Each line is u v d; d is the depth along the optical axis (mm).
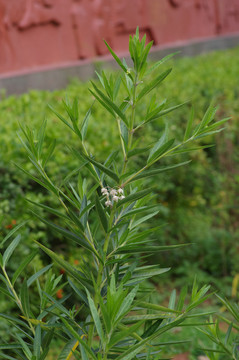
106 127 4918
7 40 7828
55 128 4582
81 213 1458
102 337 1212
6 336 3334
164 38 11820
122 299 1185
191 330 4301
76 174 4004
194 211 6008
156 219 5367
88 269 1574
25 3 8094
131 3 10547
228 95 6684
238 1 15727
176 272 5387
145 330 1558
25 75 7867
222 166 5859
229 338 1747
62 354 1457
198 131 1474
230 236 5648
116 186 1444
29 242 3629
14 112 5535
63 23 8859
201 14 13578
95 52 9570
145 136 5133
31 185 3904
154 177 5254
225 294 5039
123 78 1487
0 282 3447
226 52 12586
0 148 3961
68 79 8625
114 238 1540
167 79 7156
